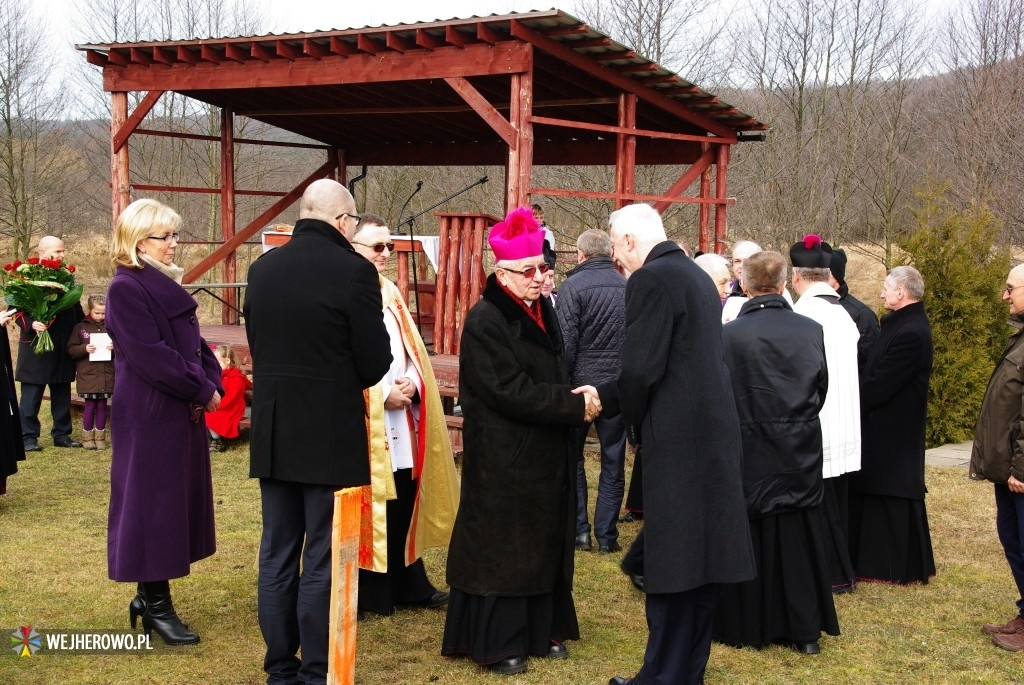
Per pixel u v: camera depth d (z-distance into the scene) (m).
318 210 3.47
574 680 3.72
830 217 20.62
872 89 20.48
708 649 3.58
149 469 3.82
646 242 3.59
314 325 3.35
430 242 8.02
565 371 3.92
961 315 9.02
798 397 3.98
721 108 8.86
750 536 3.70
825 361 4.12
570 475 3.85
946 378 9.02
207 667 3.77
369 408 3.90
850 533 5.15
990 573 5.22
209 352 4.17
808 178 20.45
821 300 4.77
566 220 18.80
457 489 4.54
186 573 3.92
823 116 20.27
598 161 11.45
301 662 3.54
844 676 3.88
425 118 10.98
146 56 9.10
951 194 16.56
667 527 3.41
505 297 3.78
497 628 3.75
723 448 3.45
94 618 4.30
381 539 3.92
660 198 8.74
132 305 3.76
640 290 3.44
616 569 5.18
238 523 5.90
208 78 8.81
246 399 8.46
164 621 4.00
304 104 10.82
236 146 21.81
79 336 7.91
